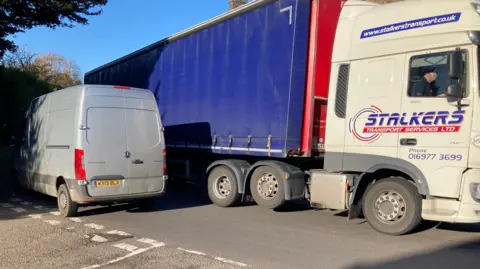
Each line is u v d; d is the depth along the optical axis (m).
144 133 8.33
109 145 7.85
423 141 6.27
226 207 9.46
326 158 7.49
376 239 6.50
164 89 12.12
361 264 5.30
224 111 9.70
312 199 7.68
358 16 7.29
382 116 6.75
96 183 7.66
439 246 6.11
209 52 10.24
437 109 6.17
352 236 6.72
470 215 5.84
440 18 6.26
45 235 6.71
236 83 9.36
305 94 8.12
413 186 6.45
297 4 8.01
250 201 9.36
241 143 9.16
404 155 6.47
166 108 12.02
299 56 8.05
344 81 7.32
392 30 6.77
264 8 8.73
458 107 5.96
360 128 7.02
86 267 5.17
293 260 5.46
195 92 10.70
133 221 7.86
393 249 5.96
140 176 8.17
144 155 8.26
